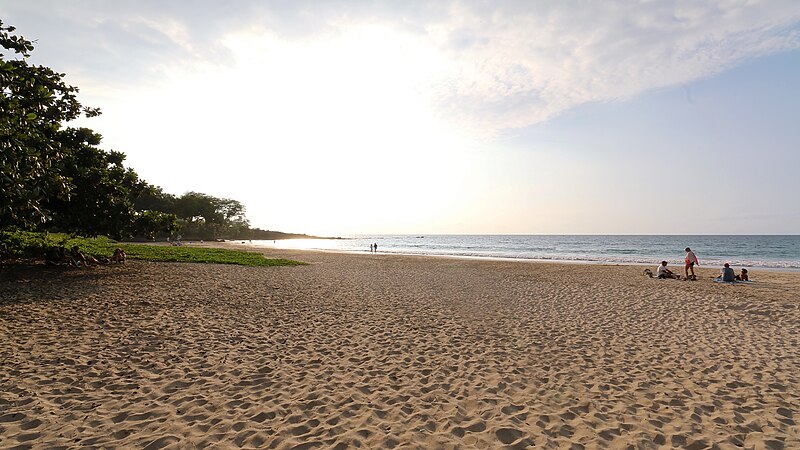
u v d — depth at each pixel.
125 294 11.38
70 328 7.64
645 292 14.34
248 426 4.22
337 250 55.69
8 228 13.45
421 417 4.52
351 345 7.36
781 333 8.45
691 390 5.40
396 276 19.45
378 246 74.75
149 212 17.44
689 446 3.97
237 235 107.31
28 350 6.30
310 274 19.56
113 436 3.94
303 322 9.09
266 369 5.98
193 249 32.06
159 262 21.48
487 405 4.87
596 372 6.06
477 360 6.59
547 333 8.39
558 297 13.18
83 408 4.50
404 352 6.98
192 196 84.38
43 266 15.45
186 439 3.91
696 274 21.50
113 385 5.17
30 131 9.69
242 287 14.03
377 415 4.55
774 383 5.64
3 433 3.89
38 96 10.70
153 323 8.37
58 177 10.16
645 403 4.98
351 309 10.72
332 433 4.11
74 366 5.75
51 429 4.01
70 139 16.69
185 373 5.70
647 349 7.27
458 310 10.81
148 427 4.13
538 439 4.06
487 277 19.33
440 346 7.37
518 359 6.66
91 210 15.27
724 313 10.49
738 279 18.02
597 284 16.72
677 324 9.27
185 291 12.48
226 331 8.05
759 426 4.39
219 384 5.35
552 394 5.23
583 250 57.53
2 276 12.81
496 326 8.99
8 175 7.58
